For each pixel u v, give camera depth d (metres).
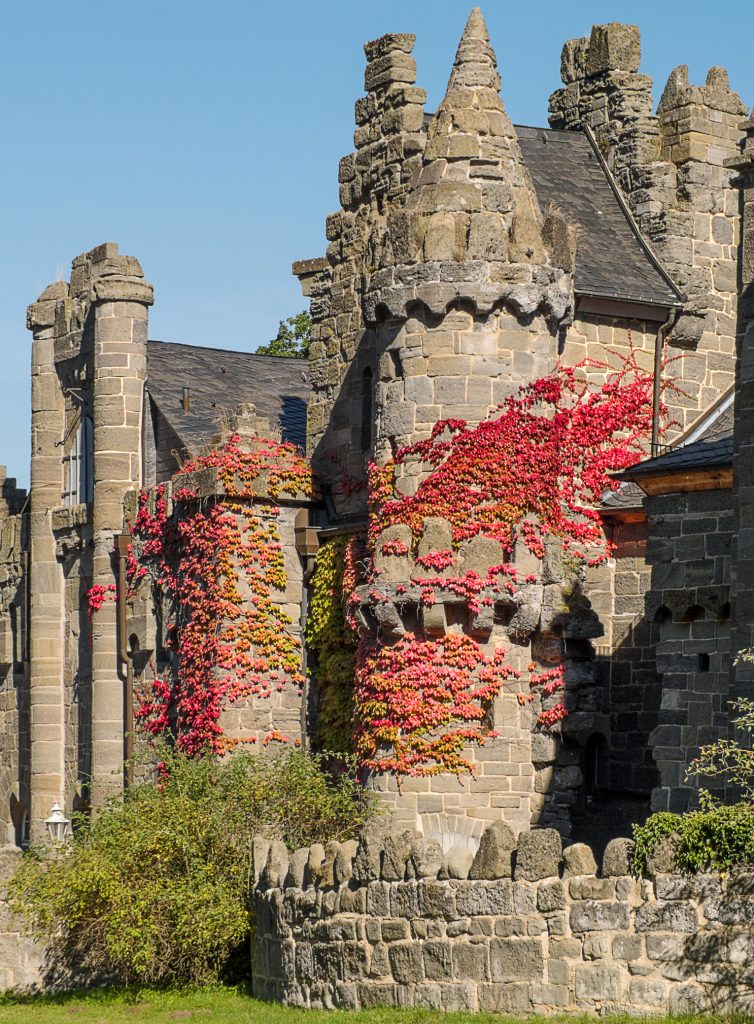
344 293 51.22
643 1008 28.25
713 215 49.75
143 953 38.25
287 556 50.78
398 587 43.56
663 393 47.84
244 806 40.78
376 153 50.50
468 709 43.16
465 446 43.66
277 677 50.28
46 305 59.91
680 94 50.31
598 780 45.03
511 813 43.06
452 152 44.44
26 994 40.31
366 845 32.88
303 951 34.38
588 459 46.28
